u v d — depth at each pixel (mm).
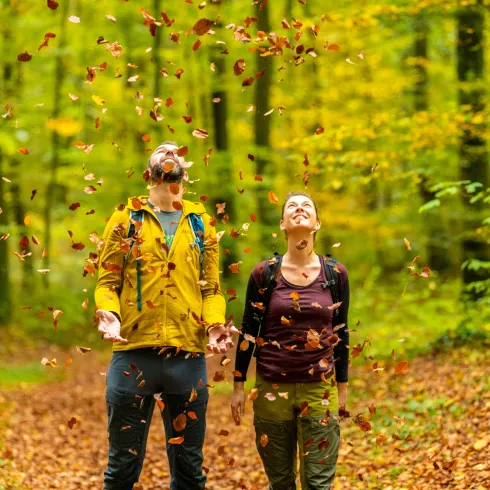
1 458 7230
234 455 7570
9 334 19844
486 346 9680
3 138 15375
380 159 11008
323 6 18312
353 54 16938
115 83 18984
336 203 19516
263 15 17656
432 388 8383
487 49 12664
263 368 4484
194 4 18250
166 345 4293
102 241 4395
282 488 4562
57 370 15867
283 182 19156
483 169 11641
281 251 18922
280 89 18578
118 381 4340
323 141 10883
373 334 12820
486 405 6832
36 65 20016
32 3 19391
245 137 23766
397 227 19672
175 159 4441
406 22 15711
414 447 6543
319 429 4402
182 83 19719
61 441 8617
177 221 4492
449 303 13133
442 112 10875
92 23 20656
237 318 18188
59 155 20391
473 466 5555
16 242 25125
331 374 4461
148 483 6715
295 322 4426
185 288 4387
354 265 25094
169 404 4414
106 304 4266
